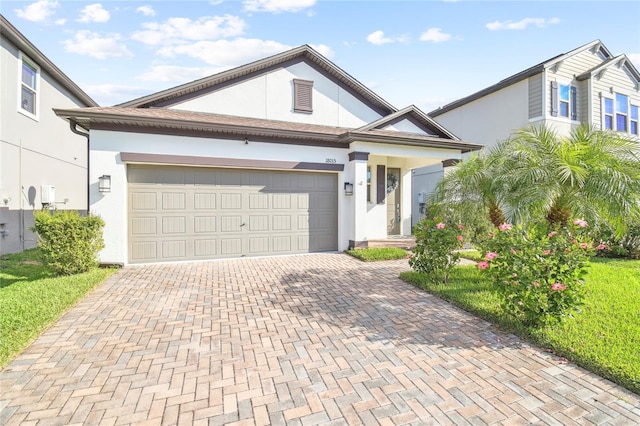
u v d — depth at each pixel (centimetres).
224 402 270
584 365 322
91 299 533
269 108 1048
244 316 463
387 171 1232
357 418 250
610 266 794
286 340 387
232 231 894
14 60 924
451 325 432
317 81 1109
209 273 719
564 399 274
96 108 795
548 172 539
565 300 381
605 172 503
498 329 418
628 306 477
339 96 1137
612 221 534
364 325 432
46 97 1095
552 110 1243
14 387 288
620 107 1407
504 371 318
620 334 379
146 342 379
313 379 304
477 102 1491
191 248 852
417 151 1046
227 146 866
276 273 722
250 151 891
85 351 356
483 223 722
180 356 347
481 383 297
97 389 287
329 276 695
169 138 811
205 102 983
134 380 301
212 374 312
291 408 262
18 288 558
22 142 964
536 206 528
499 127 1392
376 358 343
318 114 1109
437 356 348
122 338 389
